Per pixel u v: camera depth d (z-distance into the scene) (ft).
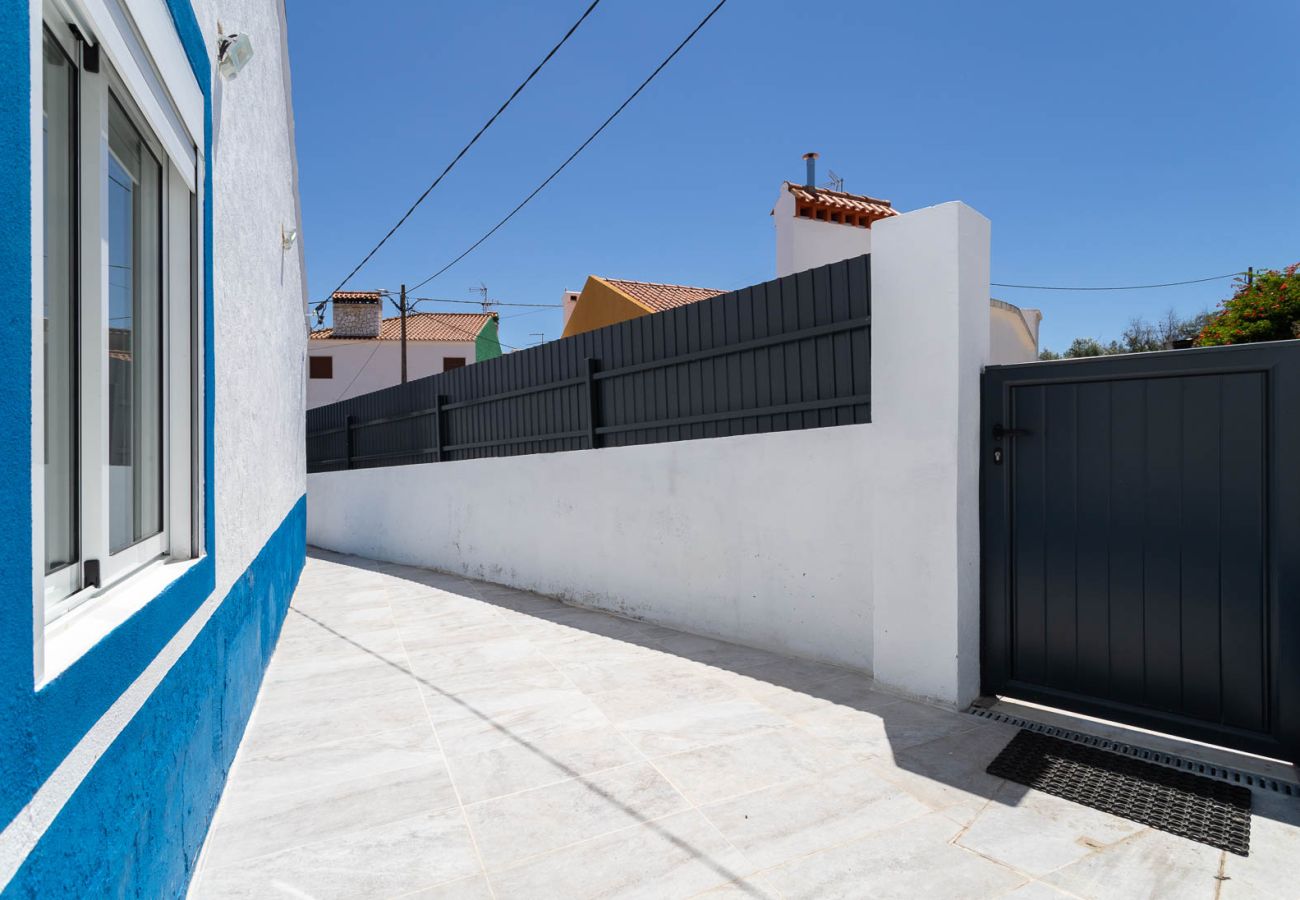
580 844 9.53
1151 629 12.26
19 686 3.85
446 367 109.09
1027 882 8.45
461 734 13.55
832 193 47.16
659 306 45.39
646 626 22.16
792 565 17.89
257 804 10.82
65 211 5.77
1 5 3.74
